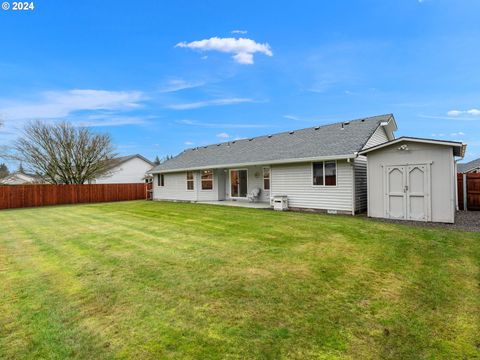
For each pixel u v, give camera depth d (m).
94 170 25.98
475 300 3.79
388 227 8.03
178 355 2.70
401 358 2.67
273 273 4.70
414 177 9.13
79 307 3.66
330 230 7.77
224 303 3.70
